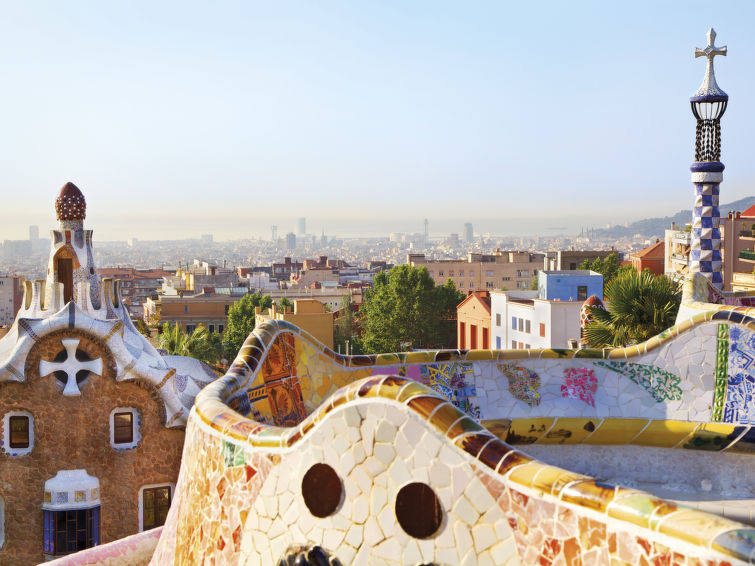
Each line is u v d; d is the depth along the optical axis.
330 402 5.22
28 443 21.72
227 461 5.98
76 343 21.72
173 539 6.98
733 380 8.32
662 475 8.29
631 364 8.75
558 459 8.45
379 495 4.93
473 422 4.76
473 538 4.55
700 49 18.33
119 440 22.20
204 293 131.12
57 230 24.30
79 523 21.83
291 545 5.33
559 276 62.25
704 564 3.58
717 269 18.47
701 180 18.42
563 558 4.17
